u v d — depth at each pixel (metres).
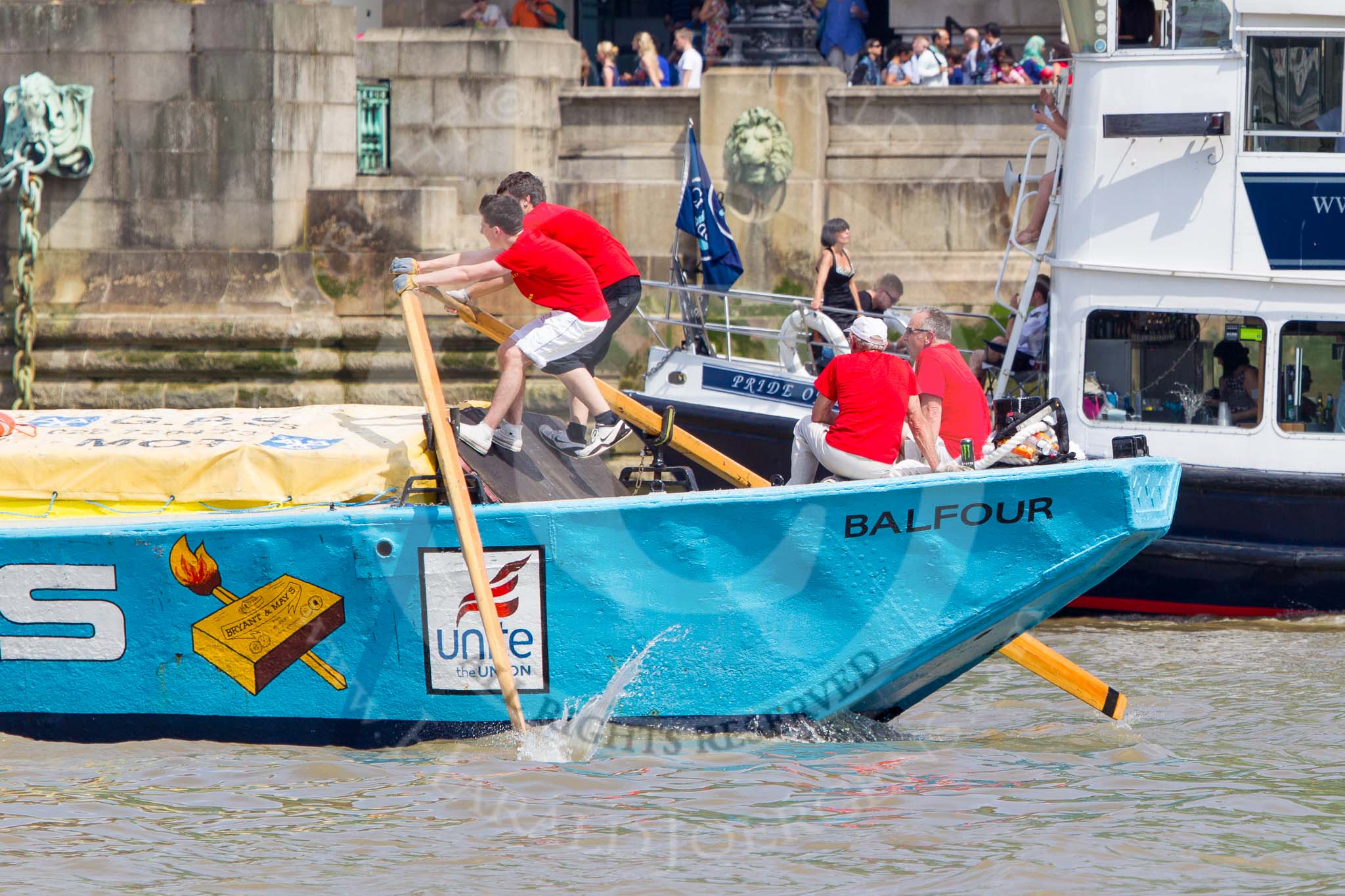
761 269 72.19
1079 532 27.56
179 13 68.62
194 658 28.83
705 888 22.77
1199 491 46.22
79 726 29.41
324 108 70.12
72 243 69.69
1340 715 33.53
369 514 27.94
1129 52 45.69
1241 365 45.75
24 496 29.58
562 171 74.62
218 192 68.94
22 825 25.25
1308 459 45.53
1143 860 23.94
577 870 23.42
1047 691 36.09
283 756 28.58
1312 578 46.16
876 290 53.97
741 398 49.66
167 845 24.42
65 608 28.89
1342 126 44.62
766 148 71.62
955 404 36.97
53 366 69.25
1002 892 22.66
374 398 68.38
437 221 68.75
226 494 29.17
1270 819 25.95
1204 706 34.53
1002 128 71.06
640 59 78.38
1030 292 48.28
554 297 29.55
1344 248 44.78
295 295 68.75
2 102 69.50
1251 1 44.47
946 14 82.44
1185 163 45.47
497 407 29.39
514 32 72.56
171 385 69.06
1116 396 46.75
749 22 72.44
